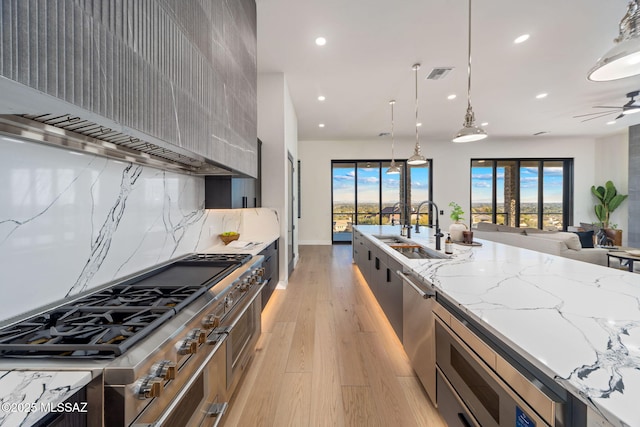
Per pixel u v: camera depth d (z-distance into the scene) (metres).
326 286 3.97
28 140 0.97
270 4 2.47
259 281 2.16
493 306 1.03
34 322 0.90
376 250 3.01
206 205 2.52
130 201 1.52
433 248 2.42
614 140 7.54
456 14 2.61
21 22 0.55
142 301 1.10
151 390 0.71
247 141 2.21
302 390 1.75
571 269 1.62
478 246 2.54
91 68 0.71
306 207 7.95
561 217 8.03
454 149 7.98
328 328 2.62
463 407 1.14
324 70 3.76
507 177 8.09
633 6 1.08
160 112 1.02
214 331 1.24
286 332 2.53
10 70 0.53
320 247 7.47
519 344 0.74
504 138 7.86
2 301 0.89
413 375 1.89
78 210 1.18
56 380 0.61
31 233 0.98
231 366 1.50
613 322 0.88
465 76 3.91
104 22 0.76
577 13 2.59
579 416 0.63
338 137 7.64
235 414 1.55
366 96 4.66
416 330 1.73
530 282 1.35
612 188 7.31
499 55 3.34
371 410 1.57
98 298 1.14
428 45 3.13
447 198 7.98
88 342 0.77
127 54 0.85
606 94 4.57
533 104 5.05
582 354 0.69
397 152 7.93
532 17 2.65
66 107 0.67
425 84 4.19
